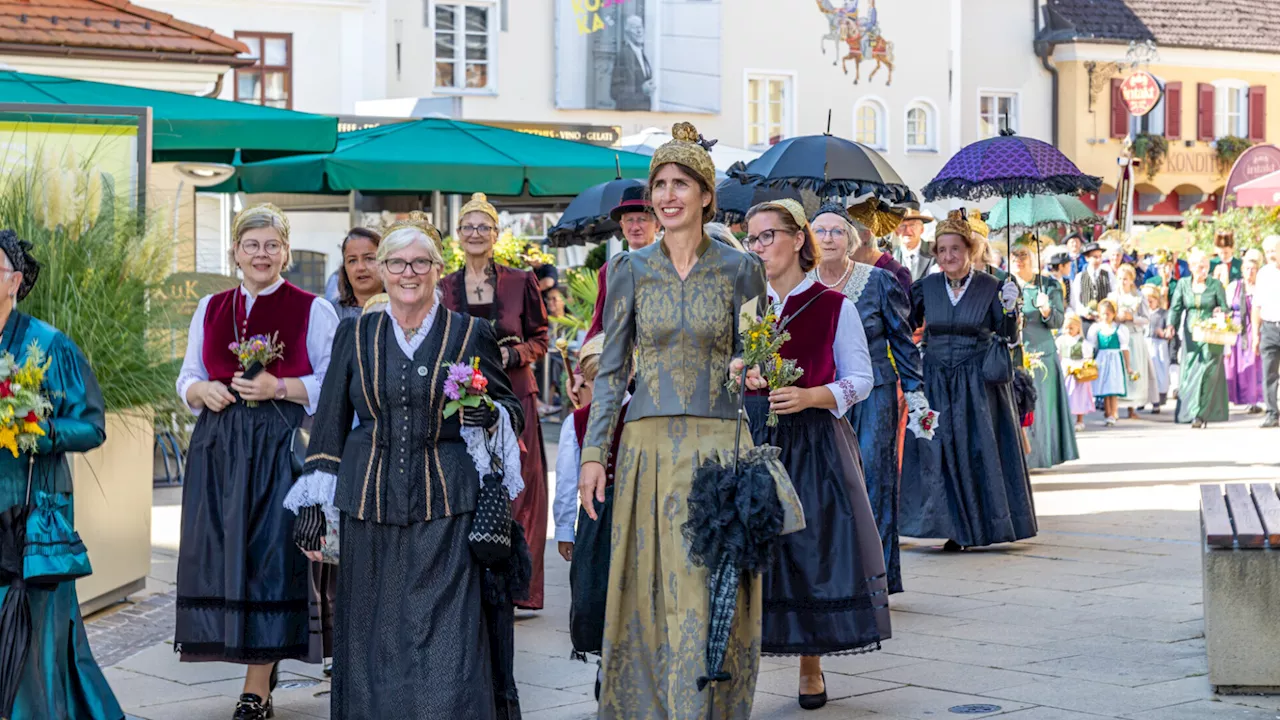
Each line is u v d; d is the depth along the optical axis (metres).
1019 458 11.23
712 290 5.90
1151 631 8.46
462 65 32.94
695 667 5.77
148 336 9.02
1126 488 14.72
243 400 7.13
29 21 17.84
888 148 39.53
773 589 6.74
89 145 9.30
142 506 10.14
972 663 7.83
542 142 16.22
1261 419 22.56
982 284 11.13
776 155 10.54
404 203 20.03
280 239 7.36
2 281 6.11
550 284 20.48
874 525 6.90
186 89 18.86
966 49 42.44
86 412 6.21
